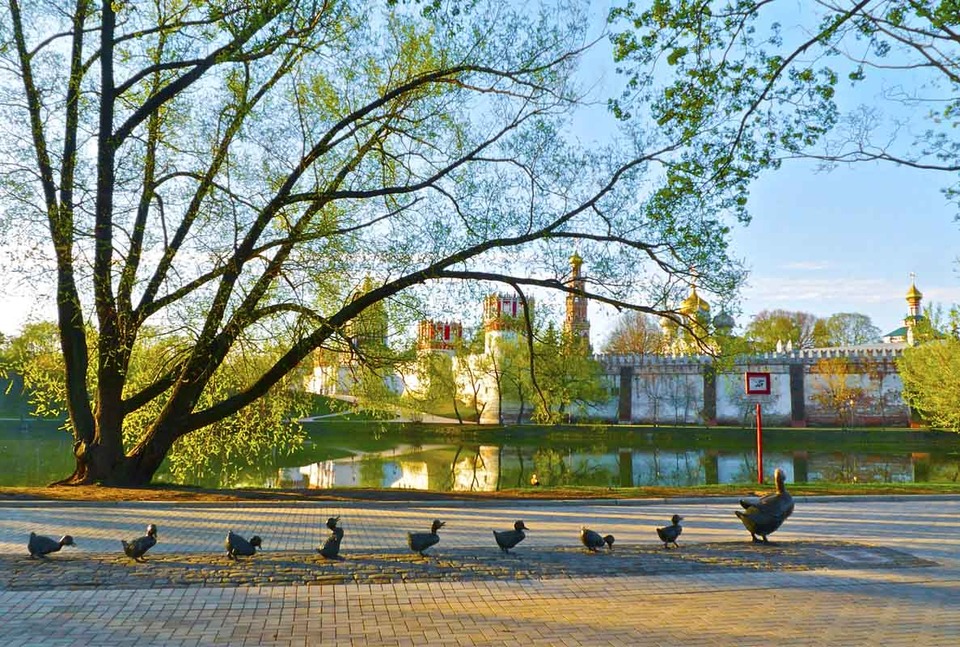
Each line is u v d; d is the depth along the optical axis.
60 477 33.34
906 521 14.83
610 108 10.07
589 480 40.66
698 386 74.12
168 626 6.73
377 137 19.03
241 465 40.19
